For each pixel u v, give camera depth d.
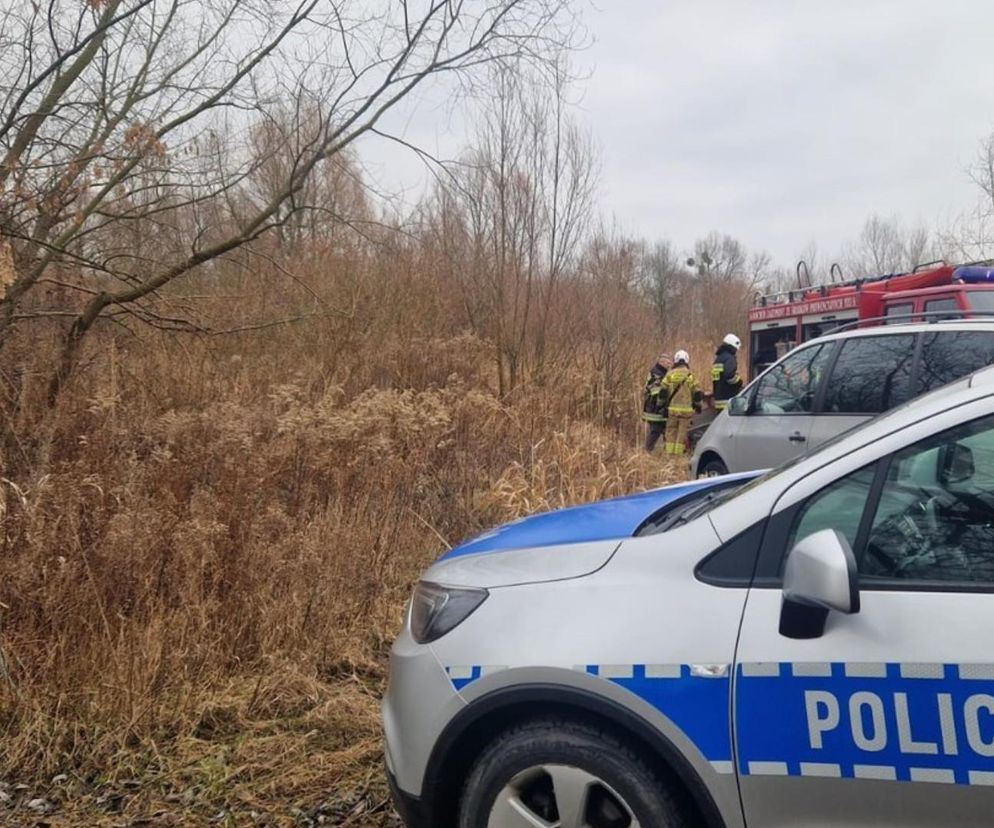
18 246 6.35
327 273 11.25
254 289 10.10
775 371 6.89
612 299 13.40
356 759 3.59
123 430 6.23
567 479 7.59
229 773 3.52
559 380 12.14
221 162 7.54
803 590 2.05
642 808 2.22
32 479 5.07
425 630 2.63
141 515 4.75
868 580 2.11
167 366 8.19
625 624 2.28
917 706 1.97
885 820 2.02
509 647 2.37
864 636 2.04
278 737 3.78
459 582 2.64
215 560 4.64
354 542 5.41
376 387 10.29
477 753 2.50
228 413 6.54
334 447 6.28
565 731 2.32
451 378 10.29
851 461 2.23
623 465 8.25
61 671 3.96
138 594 4.37
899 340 6.00
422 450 7.19
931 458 2.16
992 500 2.09
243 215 8.67
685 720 2.15
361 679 4.39
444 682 2.46
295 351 10.30
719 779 2.13
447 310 12.48
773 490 2.30
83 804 3.38
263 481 5.62
